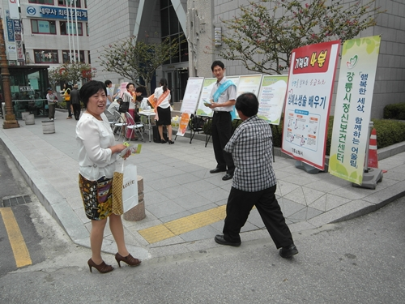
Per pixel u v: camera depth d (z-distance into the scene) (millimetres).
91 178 2844
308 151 5688
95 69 25031
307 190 5090
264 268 3236
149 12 18359
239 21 8094
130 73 19422
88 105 2789
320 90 5383
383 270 3158
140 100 11133
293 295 2822
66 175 6352
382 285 2932
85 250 3758
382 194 4824
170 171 6414
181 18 15492
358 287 2912
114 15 21109
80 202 4914
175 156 7699
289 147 6273
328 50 5184
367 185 5012
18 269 3424
